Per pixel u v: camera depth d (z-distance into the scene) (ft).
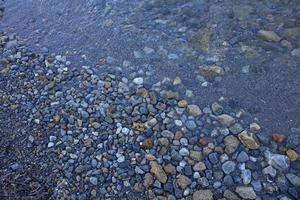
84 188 3.02
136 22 4.21
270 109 3.24
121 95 3.54
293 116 3.16
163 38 3.98
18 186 3.10
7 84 3.89
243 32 3.84
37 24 4.50
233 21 3.97
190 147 3.10
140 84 3.60
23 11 4.71
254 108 3.26
